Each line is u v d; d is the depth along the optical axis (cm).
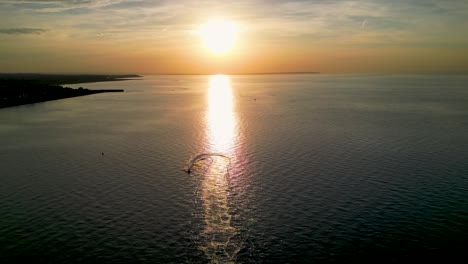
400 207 4266
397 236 3647
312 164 5866
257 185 4988
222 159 6200
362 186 4906
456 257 3319
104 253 3416
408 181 5078
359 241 3572
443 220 3944
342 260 3291
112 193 4766
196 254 3409
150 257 3359
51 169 5766
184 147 7100
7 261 3284
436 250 3419
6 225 3922
